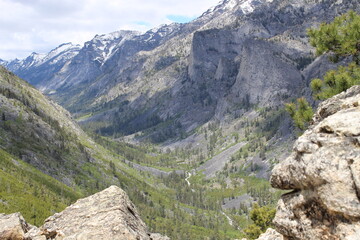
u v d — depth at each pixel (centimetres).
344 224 1038
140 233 1689
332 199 1051
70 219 1794
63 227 1730
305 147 1226
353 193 1011
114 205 1836
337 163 1072
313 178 1134
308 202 1198
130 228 1638
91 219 1714
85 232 1586
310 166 1149
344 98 1481
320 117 1509
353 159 1038
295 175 1245
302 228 1210
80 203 1939
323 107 1489
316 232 1151
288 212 1302
